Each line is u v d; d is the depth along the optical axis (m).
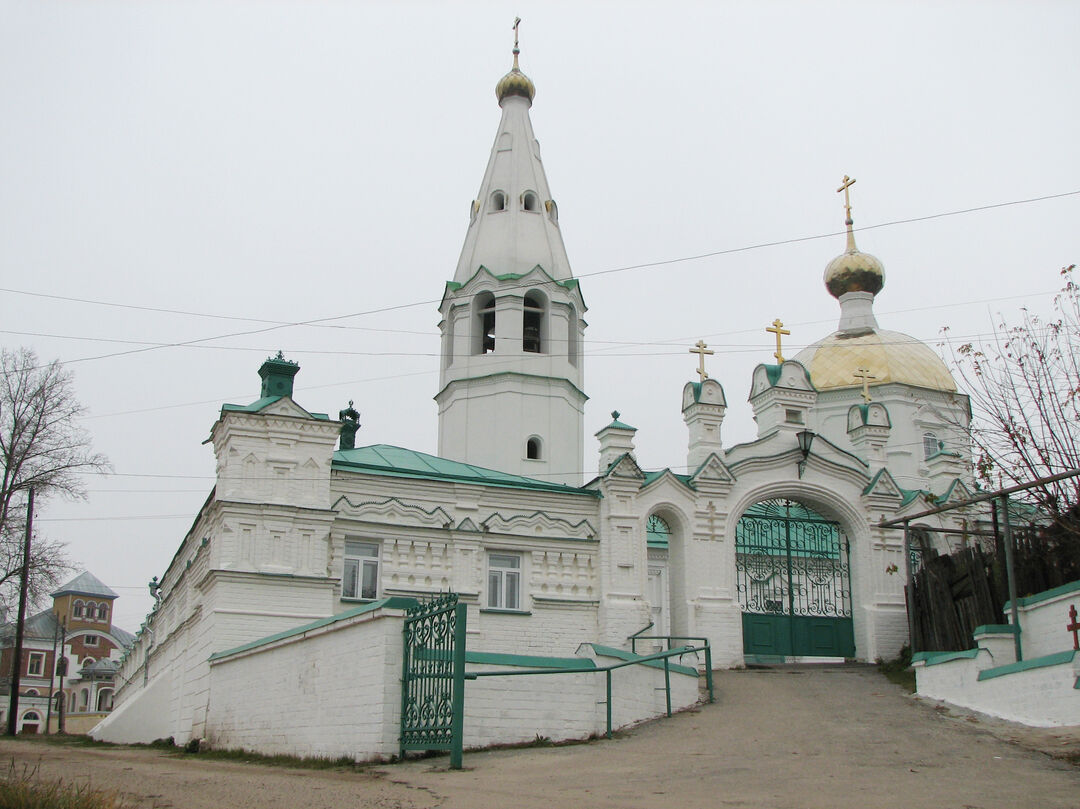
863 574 34.34
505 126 46.34
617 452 33.47
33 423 41.75
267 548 28.61
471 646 30.31
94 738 33.97
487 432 39.97
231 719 25.00
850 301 50.44
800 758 16.75
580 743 19.47
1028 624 23.61
